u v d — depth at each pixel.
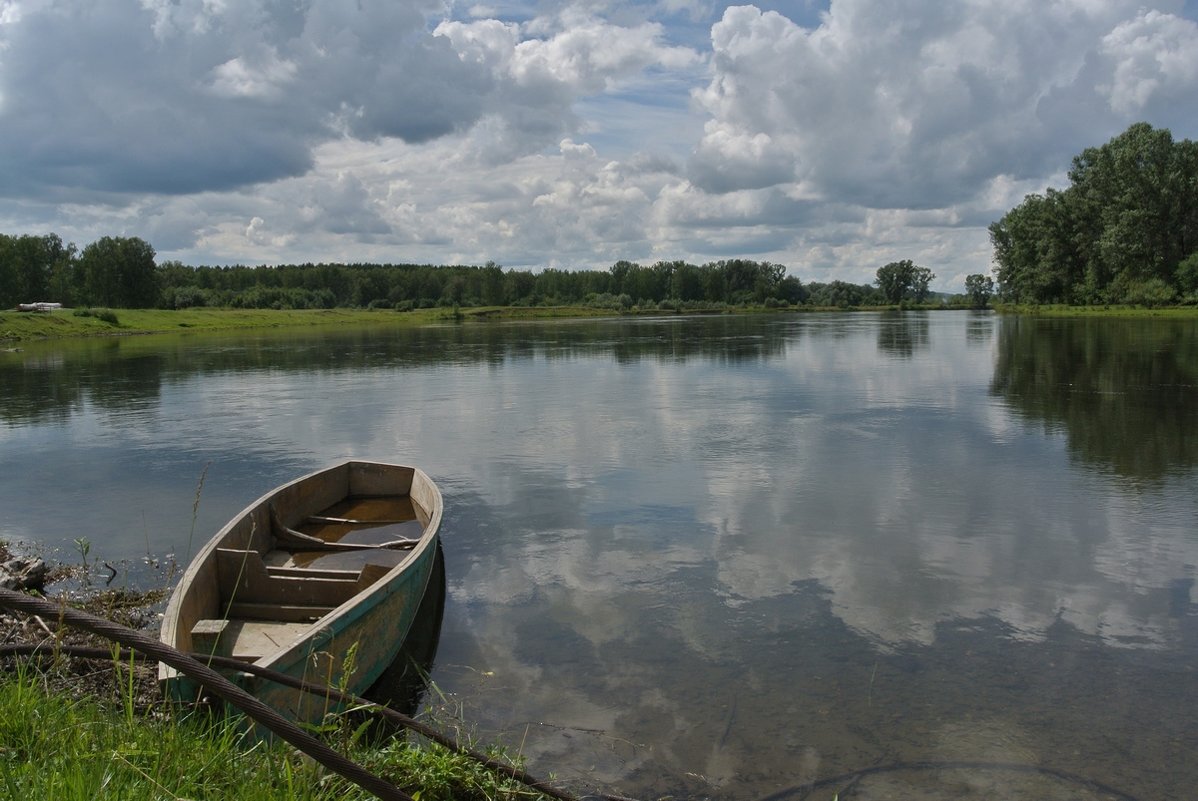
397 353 49.22
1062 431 19.62
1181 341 44.47
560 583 10.32
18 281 101.69
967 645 8.51
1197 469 15.70
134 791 3.32
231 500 14.76
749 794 6.05
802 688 7.62
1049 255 80.94
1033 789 6.13
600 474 16.08
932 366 35.31
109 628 2.75
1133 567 10.66
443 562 11.11
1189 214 71.81
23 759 3.65
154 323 84.94
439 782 4.80
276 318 97.81
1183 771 6.36
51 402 27.80
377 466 13.91
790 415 22.84
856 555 11.24
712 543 11.82
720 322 92.00
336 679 6.66
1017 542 11.70
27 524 13.30
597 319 107.88
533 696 7.48
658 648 8.46
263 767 3.91
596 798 5.95
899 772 6.34
